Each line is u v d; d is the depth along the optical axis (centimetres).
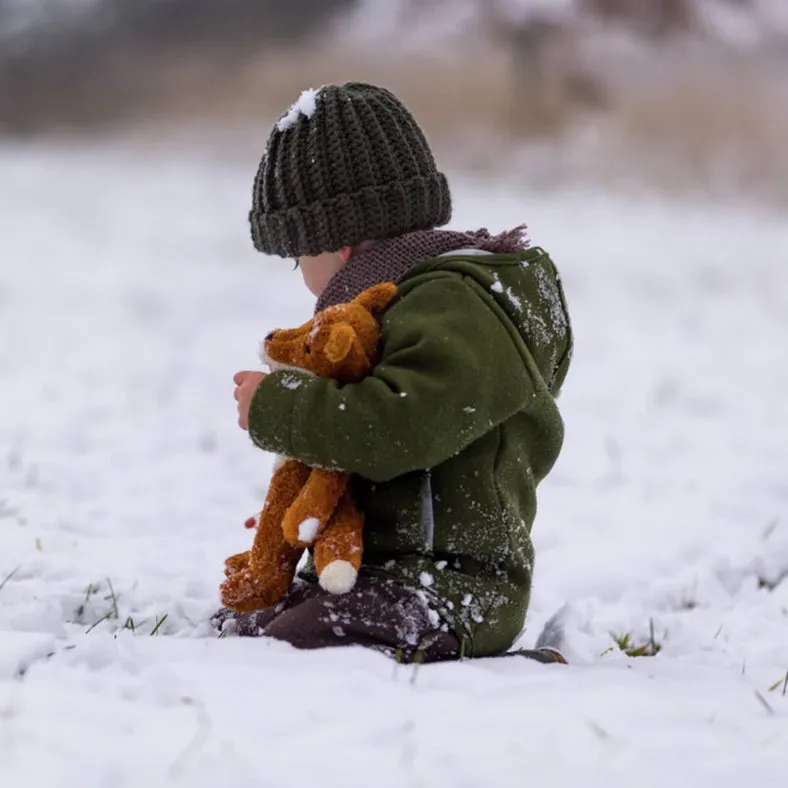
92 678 331
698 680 382
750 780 283
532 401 375
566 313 412
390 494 378
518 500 390
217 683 323
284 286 1900
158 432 896
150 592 491
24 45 5478
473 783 273
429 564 377
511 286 387
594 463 862
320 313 374
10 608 437
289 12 5762
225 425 935
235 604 390
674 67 4734
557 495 770
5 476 710
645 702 329
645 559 627
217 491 720
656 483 804
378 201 400
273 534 386
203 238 2538
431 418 352
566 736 299
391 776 273
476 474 377
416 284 381
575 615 479
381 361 368
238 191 3484
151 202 3173
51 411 964
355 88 415
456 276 378
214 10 5769
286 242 411
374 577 375
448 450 356
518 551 384
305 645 364
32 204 3030
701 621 520
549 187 3747
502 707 317
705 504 746
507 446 383
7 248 2288
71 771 267
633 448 916
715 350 1448
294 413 359
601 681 351
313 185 402
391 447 351
